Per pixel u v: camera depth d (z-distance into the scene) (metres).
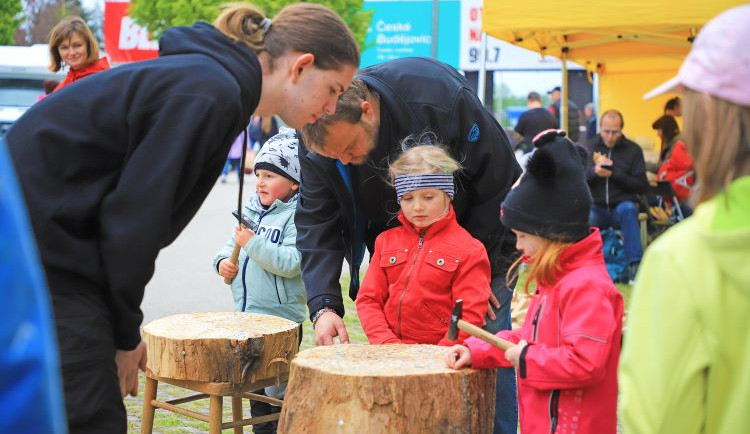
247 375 3.14
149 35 21.62
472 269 3.17
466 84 3.41
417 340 3.21
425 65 3.35
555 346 2.53
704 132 1.65
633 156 8.51
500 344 2.53
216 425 3.24
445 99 3.25
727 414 1.64
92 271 2.09
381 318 3.26
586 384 2.42
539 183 2.54
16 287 1.12
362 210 3.43
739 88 1.62
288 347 3.27
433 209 3.18
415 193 3.16
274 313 4.04
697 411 1.66
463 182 3.36
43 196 2.04
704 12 7.56
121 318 2.14
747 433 1.62
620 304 2.53
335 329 3.33
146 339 3.23
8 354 1.10
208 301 7.36
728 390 1.64
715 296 1.62
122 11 22.38
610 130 8.51
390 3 21.12
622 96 12.70
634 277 8.41
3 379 1.10
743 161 1.62
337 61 2.39
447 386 2.53
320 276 3.44
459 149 3.29
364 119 3.09
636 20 7.71
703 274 1.63
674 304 1.65
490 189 3.35
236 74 2.20
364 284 3.33
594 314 2.43
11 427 1.10
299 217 3.57
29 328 1.12
